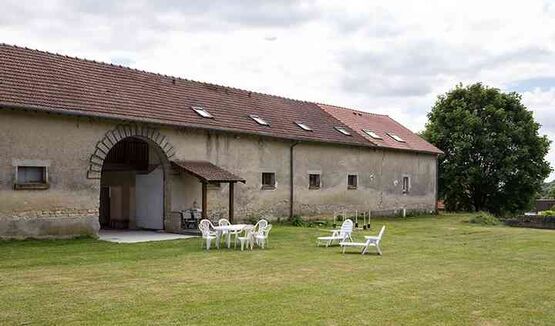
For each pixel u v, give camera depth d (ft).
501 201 131.13
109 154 67.67
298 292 29.45
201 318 23.84
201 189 65.92
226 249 47.62
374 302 27.37
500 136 124.57
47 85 54.29
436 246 52.60
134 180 67.26
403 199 102.63
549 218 85.10
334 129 89.25
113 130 56.39
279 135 74.08
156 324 22.85
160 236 57.72
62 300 26.89
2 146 48.19
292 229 66.90
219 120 67.87
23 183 49.57
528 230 73.82
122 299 27.25
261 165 73.20
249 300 27.35
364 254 45.68
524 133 126.00
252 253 45.21
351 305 26.63
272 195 74.95
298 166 79.20
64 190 52.44
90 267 36.96
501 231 71.31
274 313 24.84
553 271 38.22
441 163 132.16
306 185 80.59
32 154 50.14
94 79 60.95
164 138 61.00
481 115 129.18
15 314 24.14
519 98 128.77
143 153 65.92
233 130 67.31
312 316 24.43
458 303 27.61
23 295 27.91
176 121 61.16
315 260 41.68
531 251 49.98
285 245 51.16
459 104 131.03
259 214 72.79
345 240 49.90
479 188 131.13
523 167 126.11
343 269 37.52
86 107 53.83
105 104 56.54
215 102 73.67
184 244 50.70
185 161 63.31
